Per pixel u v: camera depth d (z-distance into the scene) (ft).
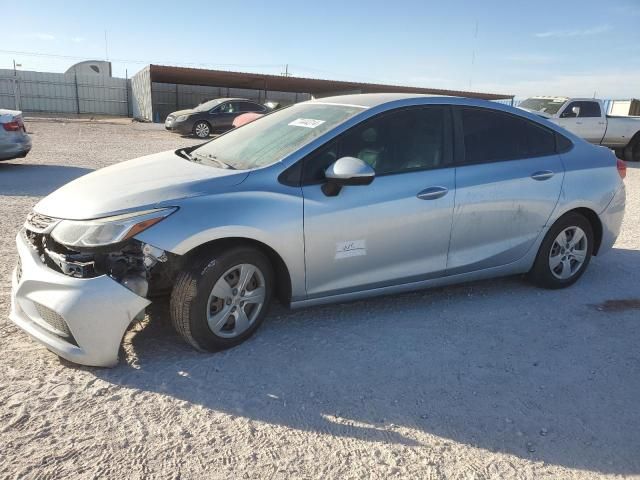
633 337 12.50
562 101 49.75
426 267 12.91
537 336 12.36
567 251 15.12
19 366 10.06
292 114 13.92
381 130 12.26
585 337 12.40
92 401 9.12
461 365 10.92
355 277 12.05
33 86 112.27
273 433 8.59
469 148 13.33
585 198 14.75
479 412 9.38
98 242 9.56
